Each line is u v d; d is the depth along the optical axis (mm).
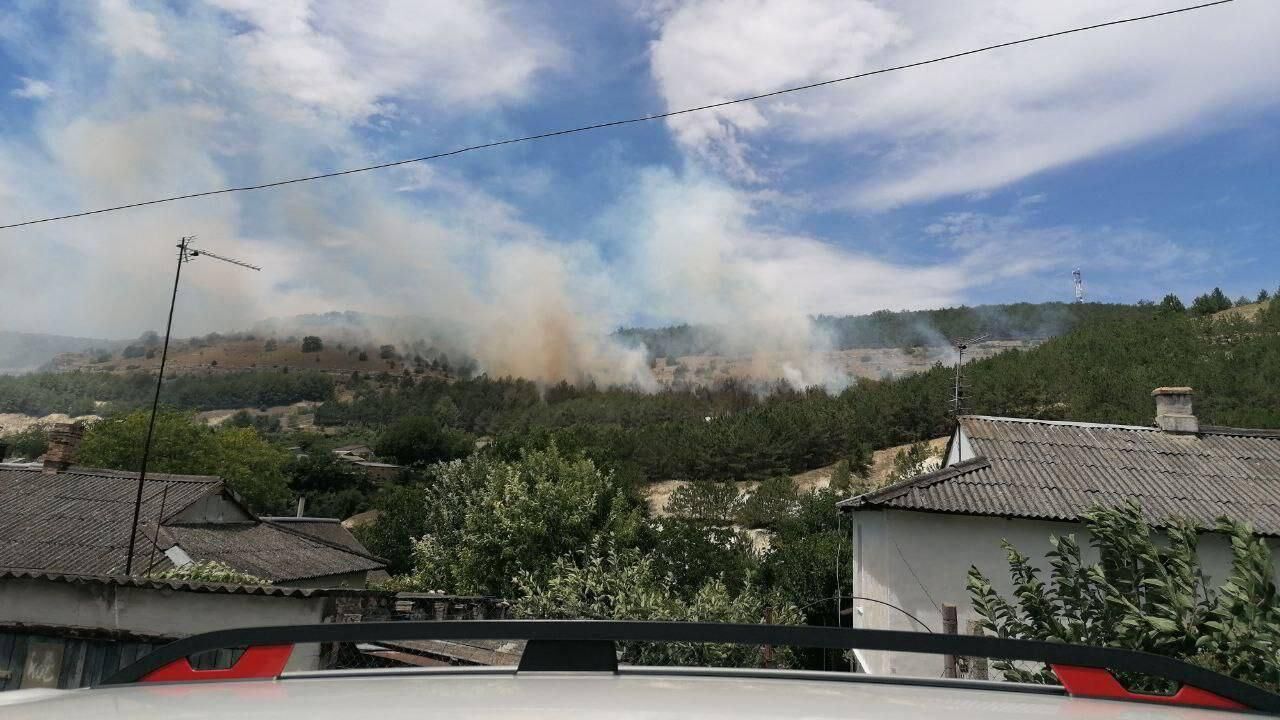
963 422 13234
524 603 10805
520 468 19219
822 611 17797
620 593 10133
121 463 42875
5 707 1097
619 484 25453
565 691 1147
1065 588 4453
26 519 14820
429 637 1276
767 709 1073
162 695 1133
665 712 1045
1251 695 1200
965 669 6531
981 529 10352
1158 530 9320
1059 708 1163
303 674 1279
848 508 11258
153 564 13453
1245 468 11797
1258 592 3660
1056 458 11961
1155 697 1237
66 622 7895
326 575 16906
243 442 50469
